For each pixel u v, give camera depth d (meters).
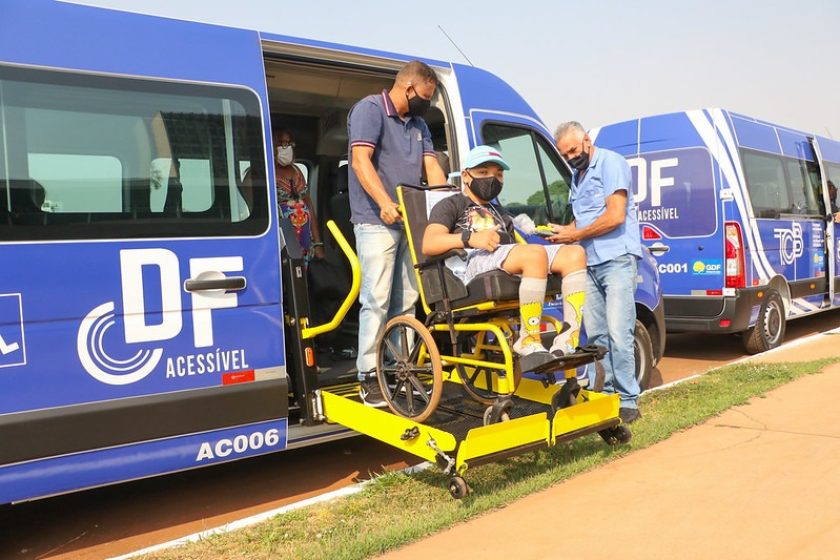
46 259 3.30
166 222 3.64
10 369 3.20
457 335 4.09
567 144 5.03
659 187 8.08
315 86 5.32
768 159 8.48
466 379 4.32
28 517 3.97
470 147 5.06
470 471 4.10
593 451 4.32
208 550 3.26
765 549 2.95
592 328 5.22
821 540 2.99
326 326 4.08
